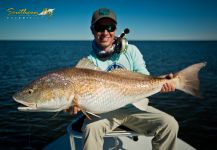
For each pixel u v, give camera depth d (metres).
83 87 1.09
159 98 4.77
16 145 2.65
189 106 4.22
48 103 1.08
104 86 1.13
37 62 13.52
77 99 1.10
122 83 1.16
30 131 3.00
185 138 2.84
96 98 1.12
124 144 1.57
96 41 1.34
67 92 1.08
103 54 1.33
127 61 1.35
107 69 1.33
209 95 5.01
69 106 1.11
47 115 3.56
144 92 1.21
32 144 2.67
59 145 1.61
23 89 1.09
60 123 3.24
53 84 1.08
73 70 1.11
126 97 1.18
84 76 1.10
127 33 1.31
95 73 1.13
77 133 1.23
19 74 8.45
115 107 1.17
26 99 1.08
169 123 1.21
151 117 1.25
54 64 12.23
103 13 1.30
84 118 1.32
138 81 1.19
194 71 1.18
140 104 1.23
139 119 1.27
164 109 4.10
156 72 9.16
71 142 1.25
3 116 3.62
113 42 1.36
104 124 1.21
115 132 1.26
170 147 1.23
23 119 3.44
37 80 1.10
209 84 6.29
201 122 3.38
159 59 15.55
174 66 11.12
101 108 1.14
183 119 3.54
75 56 19.44
